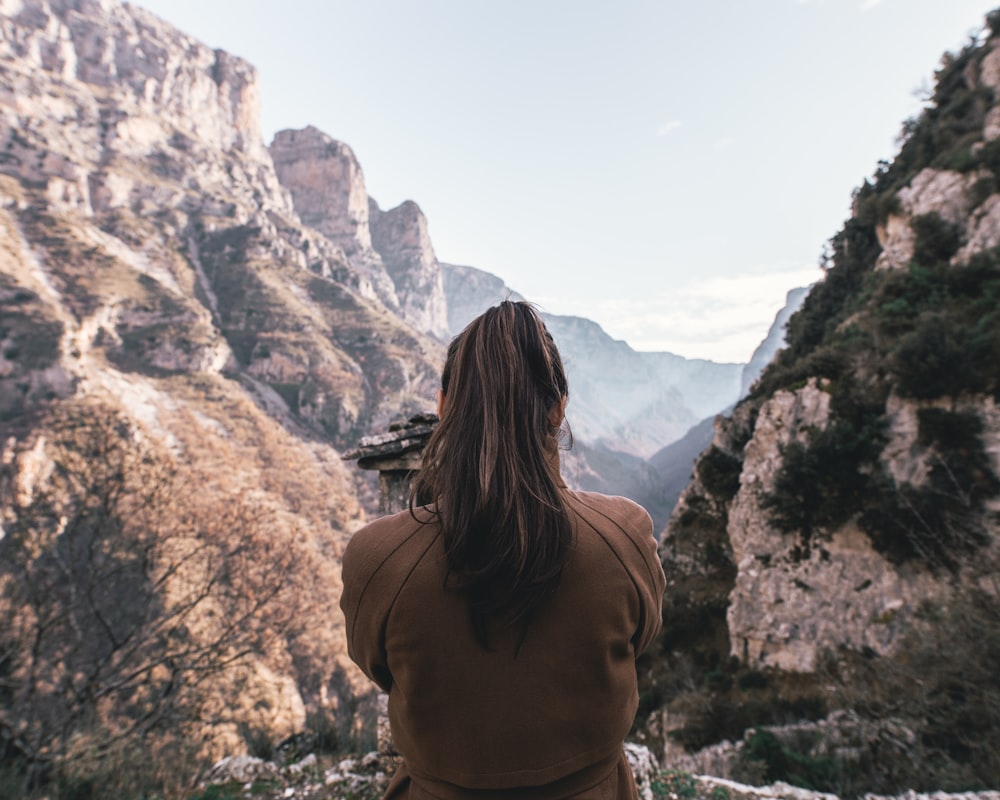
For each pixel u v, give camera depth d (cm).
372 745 798
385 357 12306
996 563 713
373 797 492
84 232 11131
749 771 816
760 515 1659
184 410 8231
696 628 1992
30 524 991
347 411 10769
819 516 1495
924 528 1220
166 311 10175
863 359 1653
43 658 941
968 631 639
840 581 1395
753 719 1267
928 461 1280
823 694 1230
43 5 14150
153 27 16875
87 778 617
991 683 583
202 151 16025
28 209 10788
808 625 1422
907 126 3019
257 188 17775
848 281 2828
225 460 6962
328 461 9238
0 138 11556
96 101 14288
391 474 460
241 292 12950
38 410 6347
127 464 1103
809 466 1500
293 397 10875
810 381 1756
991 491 1147
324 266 17462
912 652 750
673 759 1337
